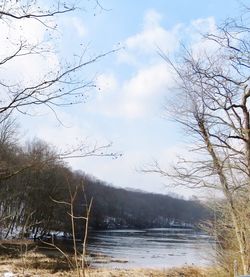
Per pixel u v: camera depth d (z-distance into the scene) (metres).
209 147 16.59
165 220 118.25
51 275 23.80
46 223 41.88
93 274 25.77
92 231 88.94
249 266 16.84
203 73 16.11
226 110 15.72
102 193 85.94
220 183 17.25
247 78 14.98
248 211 17.31
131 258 40.47
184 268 29.38
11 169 6.65
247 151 15.52
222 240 20.88
